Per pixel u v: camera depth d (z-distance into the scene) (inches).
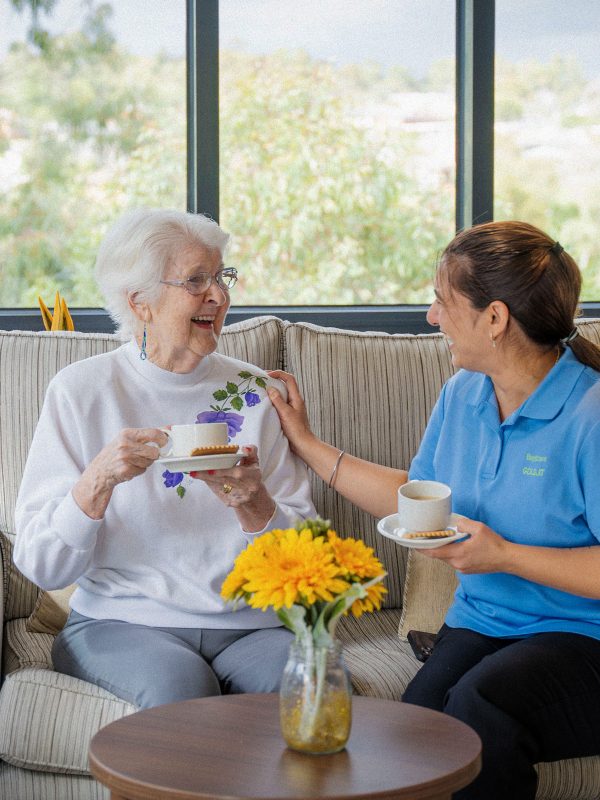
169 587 74.3
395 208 133.6
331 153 131.6
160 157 125.3
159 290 75.1
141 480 74.5
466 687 63.3
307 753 49.9
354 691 73.2
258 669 69.9
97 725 68.0
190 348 76.7
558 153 135.5
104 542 74.7
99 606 75.4
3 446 88.6
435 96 133.1
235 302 130.1
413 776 47.5
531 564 65.2
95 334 92.4
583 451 67.9
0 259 122.4
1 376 89.4
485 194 131.3
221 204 128.8
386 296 134.3
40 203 123.0
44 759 69.7
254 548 51.6
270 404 81.7
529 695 63.3
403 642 84.3
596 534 67.1
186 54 124.7
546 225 136.0
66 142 123.2
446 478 75.6
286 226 131.0
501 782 61.1
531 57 133.9
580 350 71.9
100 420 76.1
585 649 66.7
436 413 79.2
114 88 123.8
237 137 128.6
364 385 94.6
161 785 46.1
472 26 128.4
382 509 81.2
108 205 124.7
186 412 78.4
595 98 135.6
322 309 125.3
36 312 119.0
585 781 67.3
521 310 68.9
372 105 132.2
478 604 73.2
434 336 99.8
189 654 69.7
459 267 69.9
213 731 53.0
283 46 129.3
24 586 86.8
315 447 82.5
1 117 121.3
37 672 72.9
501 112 133.8
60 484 73.9
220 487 69.7
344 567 50.3
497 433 71.7
